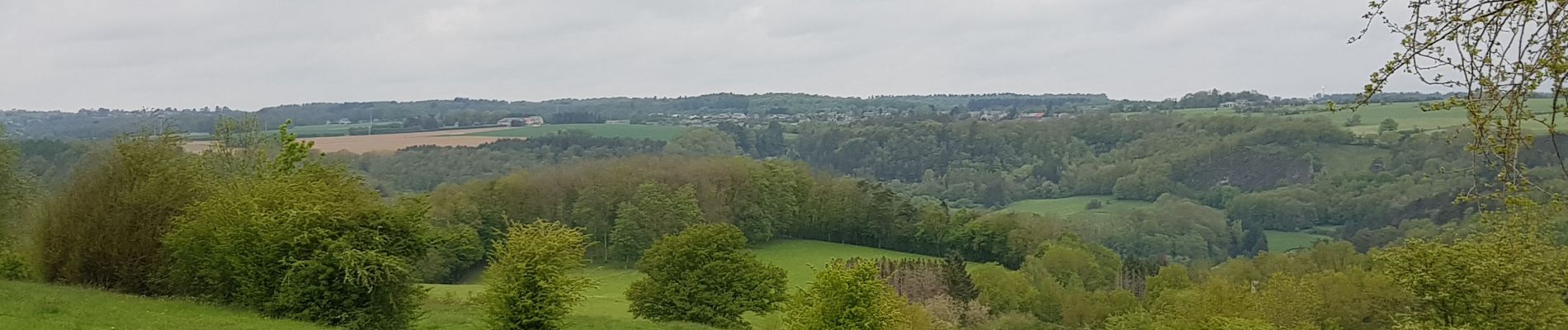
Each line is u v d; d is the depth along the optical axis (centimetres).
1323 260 6244
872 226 9331
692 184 8381
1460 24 576
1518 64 565
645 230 7675
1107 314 6456
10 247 3475
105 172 3384
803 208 9362
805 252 8562
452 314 3697
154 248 3303
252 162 4531
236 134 4666
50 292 2811
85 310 2445
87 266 3338
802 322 3038
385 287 2856
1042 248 8206
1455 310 3073
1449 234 3541
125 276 3294
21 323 2100
